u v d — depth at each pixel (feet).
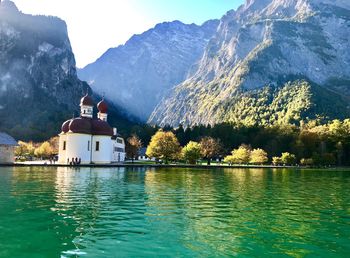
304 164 575.79
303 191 165.89
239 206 113.70
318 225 87.45
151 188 159.12
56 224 82.58
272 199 132.36
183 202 119.75
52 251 63.41
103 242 69.41
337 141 644.27
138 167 378.32
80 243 68.39
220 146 602.44
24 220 86.02
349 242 72.43
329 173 368.07
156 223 86.12
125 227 81.46
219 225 85.40
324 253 65.21
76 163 365.20
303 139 651.66
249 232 79.20
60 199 119.34
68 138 406.21
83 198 122.93
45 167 325.01
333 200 133.69
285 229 82.64
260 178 251.80
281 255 63.67
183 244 69.10
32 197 122.72
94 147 417.69
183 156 464.24
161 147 460.96
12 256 60.75
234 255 63.21
